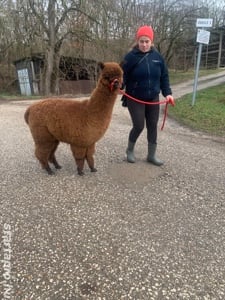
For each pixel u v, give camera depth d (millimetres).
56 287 2355
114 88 3742
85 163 4891
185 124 8281
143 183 4199
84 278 2449
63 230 3096
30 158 5191
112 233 3045
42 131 4082
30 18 21500
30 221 3260
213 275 2496
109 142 6281
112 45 22312
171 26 30531
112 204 3611
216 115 8891
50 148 4277
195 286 2377
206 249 2816
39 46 22875
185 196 3844
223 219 3326
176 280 2436
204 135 7121
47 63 21016
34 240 2932
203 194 3908
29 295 2277
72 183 4152
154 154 4840
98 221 3258
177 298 2260
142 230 3104
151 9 29109
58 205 3584
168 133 7262
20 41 23766
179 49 35750
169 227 3162
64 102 4020
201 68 39719
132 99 4441
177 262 2641
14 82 25672
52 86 21969
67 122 3871
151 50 4293
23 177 4379
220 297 2275
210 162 5137
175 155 5469
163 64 4438
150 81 4312
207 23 9266
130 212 3443
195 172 4652
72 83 22156
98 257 2693
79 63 22297
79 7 19797
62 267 2570
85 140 3982
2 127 7926
